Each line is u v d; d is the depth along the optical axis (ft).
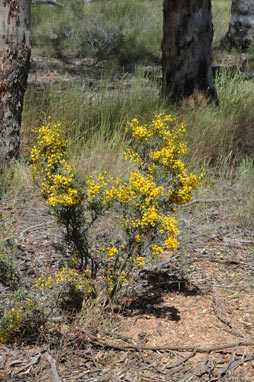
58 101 23.80
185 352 9.81
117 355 9.80
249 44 42.98
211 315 11.00
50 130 11.10
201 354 9.75
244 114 24.22
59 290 10.91
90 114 22.67
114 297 11.12
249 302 11.45
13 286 11.12
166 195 11.18
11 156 18.49
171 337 10.27
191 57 25.44
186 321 10.80
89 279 10.96
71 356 9.75
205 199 16.87
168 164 11.18
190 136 20.99
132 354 9.81
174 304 11.48
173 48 25.68
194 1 24.56
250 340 10.03
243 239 14.65
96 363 9.58
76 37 41.70
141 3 57.67
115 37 41.24
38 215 15.69
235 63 38.52
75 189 10.30
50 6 55.47
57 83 31.30
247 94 26.73
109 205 10.69
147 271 12.85
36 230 14.73
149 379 9.13
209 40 25.81
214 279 12.51
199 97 25.66
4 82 17.79
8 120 18.17
